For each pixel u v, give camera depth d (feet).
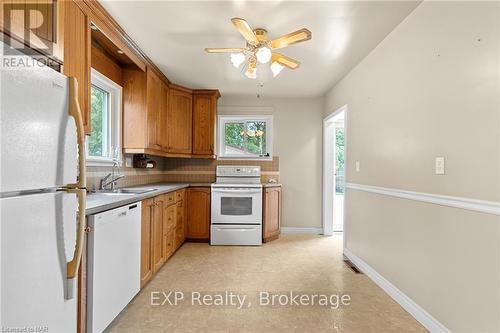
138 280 7.77
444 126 6.23
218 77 12.95
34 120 3.27
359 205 10.78
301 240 14.75
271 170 16.34
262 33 8.17
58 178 3.69
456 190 5.86
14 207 3.03
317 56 10.28
